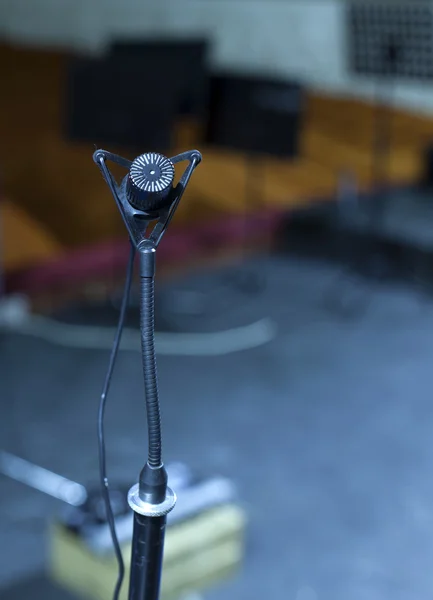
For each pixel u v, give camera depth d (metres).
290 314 4.34
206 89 4.23
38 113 6.77
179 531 2.04
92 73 3.81
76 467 2.75
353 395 3.42
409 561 2.32
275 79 4.18
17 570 2.20
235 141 4.31
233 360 3.74
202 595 2.12
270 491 2.66
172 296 4.52
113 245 4.93
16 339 3.86
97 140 3.89
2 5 8.36
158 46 4.23
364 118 7.48
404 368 3.71
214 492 2.16
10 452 2.83
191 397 3.35
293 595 2.15
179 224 5.41
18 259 4.61
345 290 4.72
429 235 5.18
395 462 2.88
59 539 2.10
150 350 0.73
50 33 8.33
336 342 4.00
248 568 2.25
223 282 4.81
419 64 4.09
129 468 2.76
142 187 0.70
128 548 1.96
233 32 7.86
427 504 2.61
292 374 3.61
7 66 7.74
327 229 5.60
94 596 2.02
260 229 5.64
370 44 4.18
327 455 2.91
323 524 2.49
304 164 6.53
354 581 2.22
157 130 3.77
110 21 8.11
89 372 3.55
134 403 3.28
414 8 3.92
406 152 6.97
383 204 5.93
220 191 5.91
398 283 4.91
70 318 4.14
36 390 3.34
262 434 3.05
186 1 7.89
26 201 5.29
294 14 7.77
